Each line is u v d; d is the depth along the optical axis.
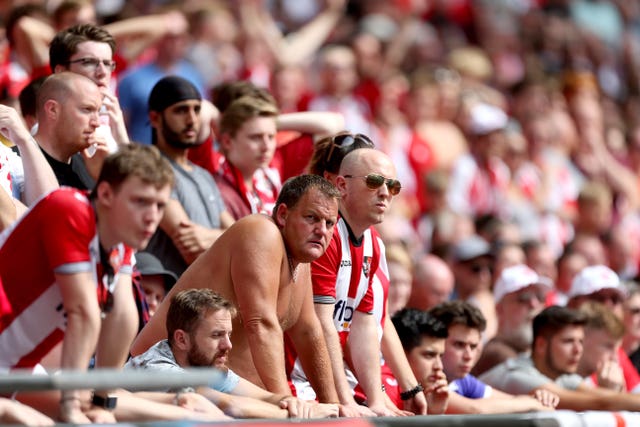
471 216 46.84
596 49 65.62
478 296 35.09
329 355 22.80
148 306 26.42
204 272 21.66
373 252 23.97
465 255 35.19
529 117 52.56
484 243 35.75
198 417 19.30
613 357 32.06
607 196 45.62
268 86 45.38
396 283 30.64
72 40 25.38
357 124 46.09
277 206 21.59
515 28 63.53
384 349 24.80
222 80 44.91
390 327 24.98
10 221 21.22
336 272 23.14
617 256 44.91
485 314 34.69
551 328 29.73
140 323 24.98
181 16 39.75
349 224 23.34
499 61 61.31
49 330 18.34
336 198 21.56
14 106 31.08
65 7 31.78
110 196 17.36
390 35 55.34
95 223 17.59
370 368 23.84
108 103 25.52
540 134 51.81
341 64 46.16
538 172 50.56
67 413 17.91
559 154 52.72
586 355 31.94
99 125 23.20
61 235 17.47
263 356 21.02
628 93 65.56
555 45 64.00
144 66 34.72
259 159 28.66
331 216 21.45
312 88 49.53
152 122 27.73
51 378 14.99
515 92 55.34
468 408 26.92
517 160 49.16
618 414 20.27
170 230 26.59
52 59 25.61
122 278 18.86
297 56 49.88
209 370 15.55
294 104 45.25
